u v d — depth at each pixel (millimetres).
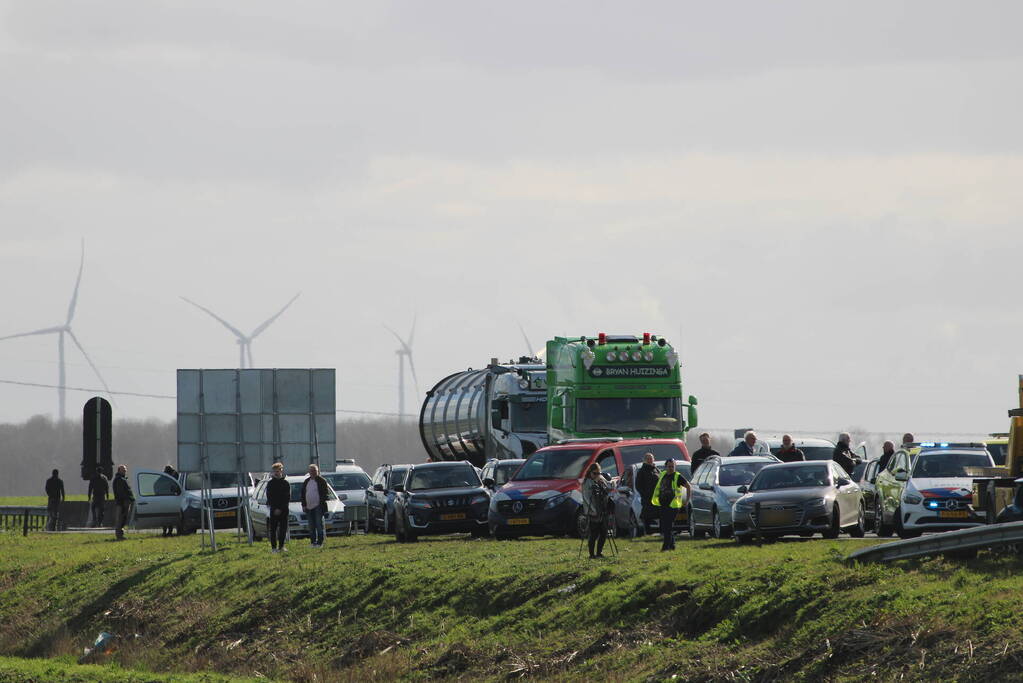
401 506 149875
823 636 76500
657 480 113438
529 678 86875
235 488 192375
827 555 92375
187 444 150875
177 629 121688
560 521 140000
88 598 139250
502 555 118375
